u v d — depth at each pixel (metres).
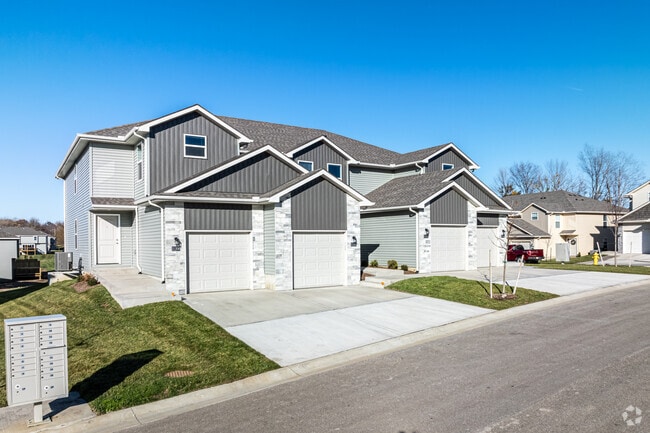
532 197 47.03
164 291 13.86
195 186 15.31
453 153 28.20
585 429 5.06
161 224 15.80
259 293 15.02
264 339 9.47
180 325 10.48
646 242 36.06
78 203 22.39
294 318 11.27
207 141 18.27
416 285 15.80
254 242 15.93
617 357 7.79
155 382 7.06
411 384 6.82
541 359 7.82
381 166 27.17
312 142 23.42
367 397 6.36
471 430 5.16
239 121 26.06
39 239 68.56
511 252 31.00
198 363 8.06
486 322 11.13
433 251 21.14
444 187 21.14
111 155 19.50
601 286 16.47
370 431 5.26
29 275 25.91
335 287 16.52
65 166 24.30
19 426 5.75
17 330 5.73
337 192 16.88
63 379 5.96
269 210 15.84
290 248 15.74
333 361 8.23
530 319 11.30
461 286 15.53
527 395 6.16
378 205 22.64
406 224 21.31
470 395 6.25
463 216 21.98
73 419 5.92
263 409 6.09
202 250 15.10
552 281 17.69
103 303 13.44
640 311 11.95
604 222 43.91
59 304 14.84
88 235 19.89
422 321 11.07
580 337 9.31
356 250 17.22
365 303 13.18
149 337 9.80
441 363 7.84
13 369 5.69
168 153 17.44
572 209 42.19
